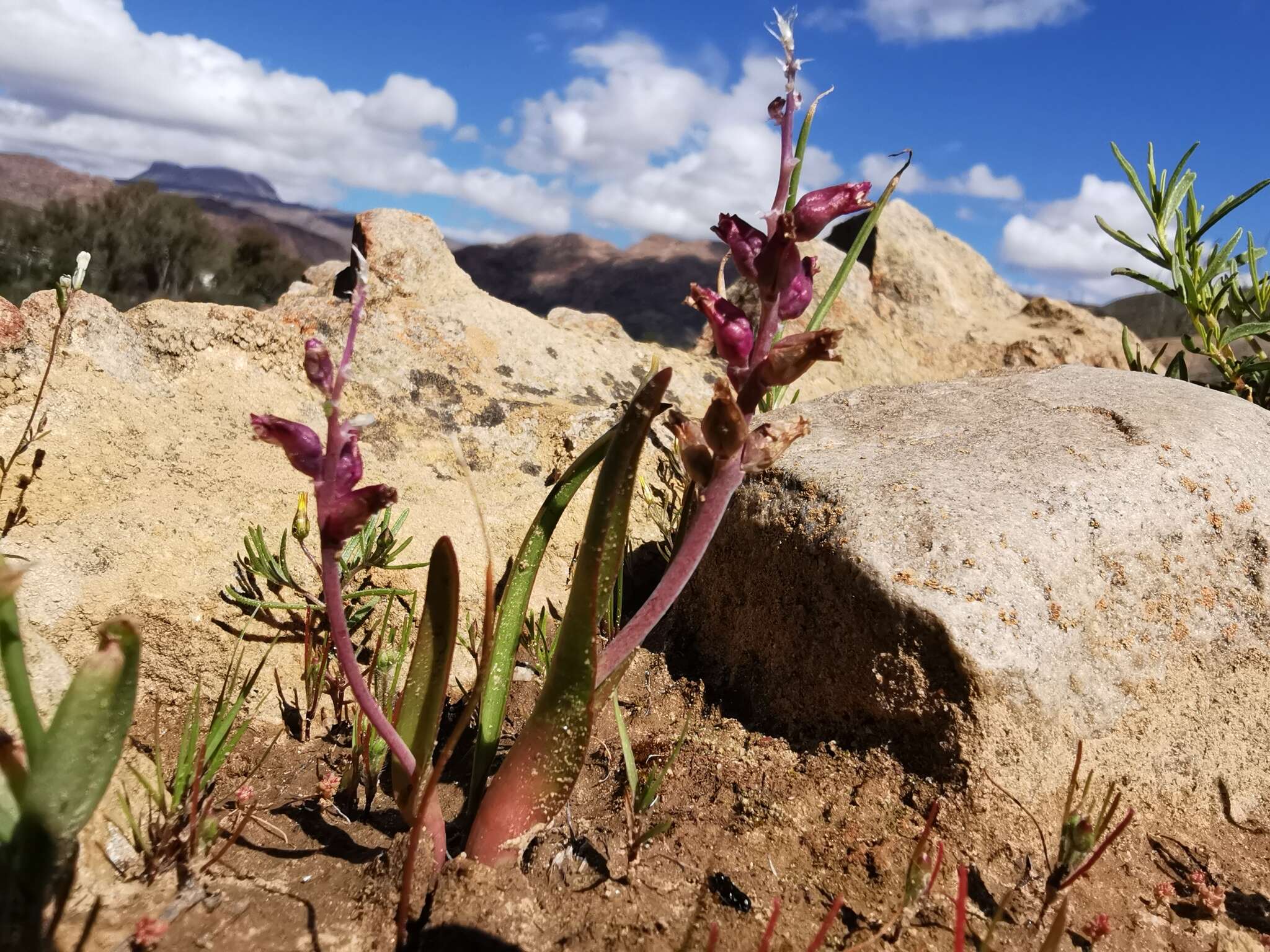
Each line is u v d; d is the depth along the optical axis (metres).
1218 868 0.26
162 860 0.21
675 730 0.29
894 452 0.31
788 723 0.29
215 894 0.21
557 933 0.21
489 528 0.36
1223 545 0.28
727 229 0.19
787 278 0.19
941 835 0.24
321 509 0.18
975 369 0.74
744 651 0.30
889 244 0.80
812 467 0.30
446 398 0.40
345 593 0.28
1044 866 0.24
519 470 0.39
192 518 0.29
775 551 0.29
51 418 0.29
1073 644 0.26
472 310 0.45
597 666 0.20
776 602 0.29
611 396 0.45
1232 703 0.28
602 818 0.24
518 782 0.21
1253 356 0.45
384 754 0.25
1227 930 0.23
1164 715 0.27
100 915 0.19
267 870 0.22
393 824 0.25
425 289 0.44
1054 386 0.35
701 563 0.33
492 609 0.18
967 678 0.25
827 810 0.25
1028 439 0.31
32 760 0.16
